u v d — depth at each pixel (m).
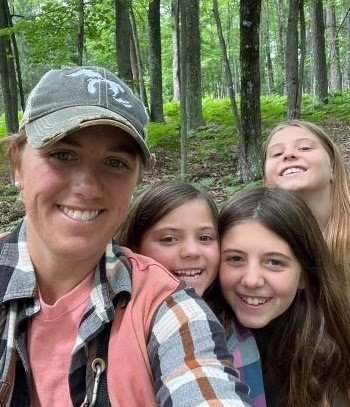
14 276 0.33
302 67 2.60
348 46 7.89
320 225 0.72
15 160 0.34
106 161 0.32
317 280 0.53
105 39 4.57
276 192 0.53
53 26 2.90
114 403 0.30
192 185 0.54
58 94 0.32
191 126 3.89
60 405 0.31
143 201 0.51
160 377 0.31
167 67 9.68
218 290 0.53
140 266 0.36
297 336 0.52
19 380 0.32
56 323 0.33
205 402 0.28
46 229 0.32
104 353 0.32
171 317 0.33
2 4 3.71
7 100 3.79
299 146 0.73
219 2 6.71
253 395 0.48
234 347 0.49
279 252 0.49
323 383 0.51
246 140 2.14
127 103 0.33
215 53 9.57
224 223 0.52
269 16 8.77
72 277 0.34
